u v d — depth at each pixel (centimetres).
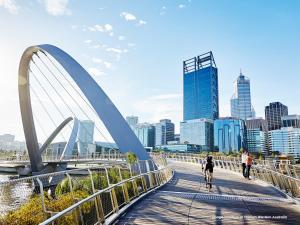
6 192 502
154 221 792
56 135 7062
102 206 837
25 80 3872
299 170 1276
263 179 1831
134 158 2619
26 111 4031
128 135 3070
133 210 937
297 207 1000
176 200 1127
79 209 670
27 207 539
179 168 3198
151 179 1441
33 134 4244
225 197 1211
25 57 3631
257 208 977
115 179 1157
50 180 718
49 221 471
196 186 1603
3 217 493
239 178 2111
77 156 6619
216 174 2489
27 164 5719
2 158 6122
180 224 762
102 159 5662
